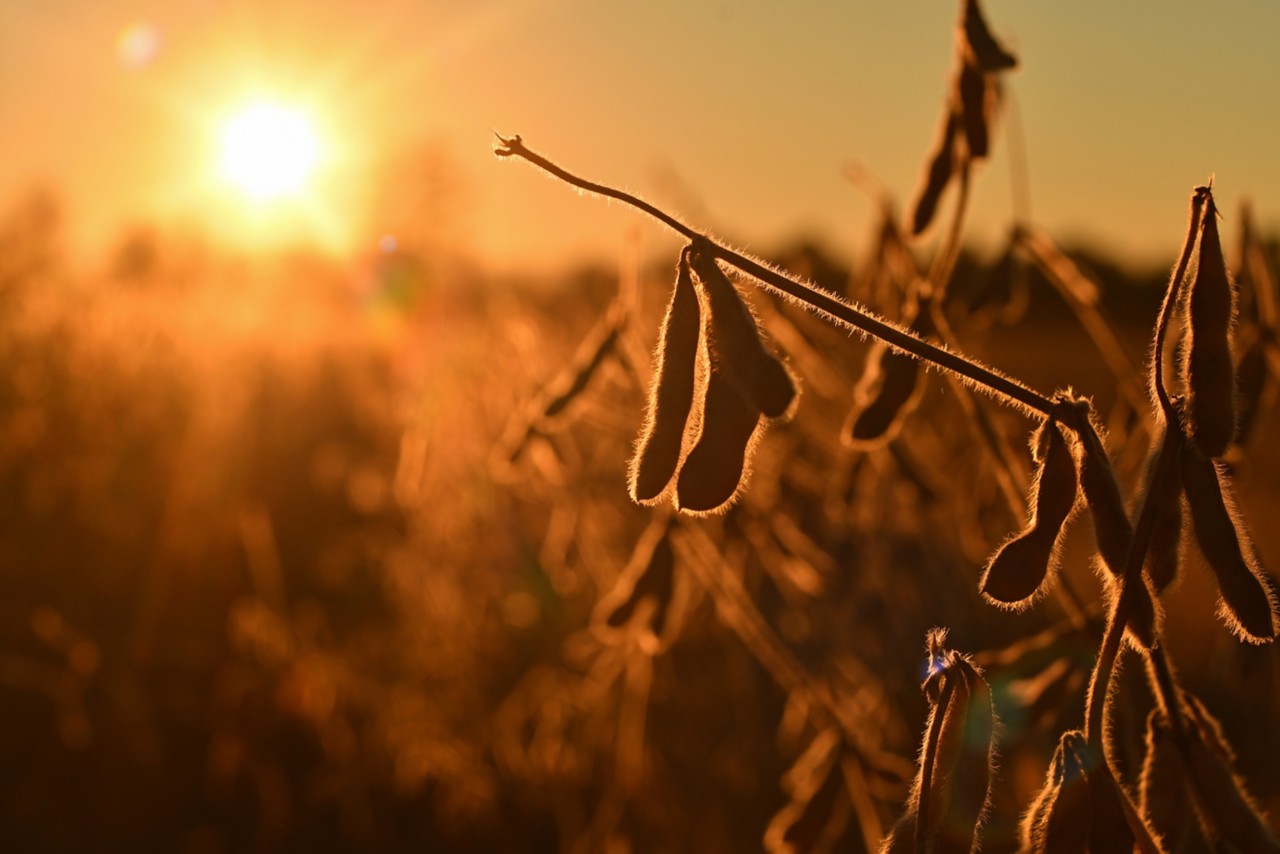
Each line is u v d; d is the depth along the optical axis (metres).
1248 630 1.19
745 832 3.58
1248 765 2.61
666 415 1.11
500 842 4.28
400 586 5.09
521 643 4.53
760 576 3.11
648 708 3.68
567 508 3.55
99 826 4.29
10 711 4.44
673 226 1.12
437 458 3.95
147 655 4.68
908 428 2.96
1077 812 1.15
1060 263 2.24
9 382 5.14
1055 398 1.17
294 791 4.50
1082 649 1.76
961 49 1.83
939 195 1.92
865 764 2.16
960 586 3.17
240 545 5.16
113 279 6.85
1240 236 1.91
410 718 4.46
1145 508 1.16
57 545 4.89
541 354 3.31
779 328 2.54
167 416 5.52
